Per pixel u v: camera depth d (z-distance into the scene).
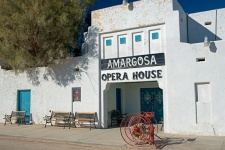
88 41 15.73
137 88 17.97
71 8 16.03
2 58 16.75
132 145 10.25
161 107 17.12
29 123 17.48
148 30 13.88
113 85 17.19
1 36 16.11
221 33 14.95
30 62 16.17
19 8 15.50
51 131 14.13
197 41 15.33
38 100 17.33
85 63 15.70
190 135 12.13
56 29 15.35
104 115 15.06
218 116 11.78
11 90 18.66
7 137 12.69
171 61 12.97
